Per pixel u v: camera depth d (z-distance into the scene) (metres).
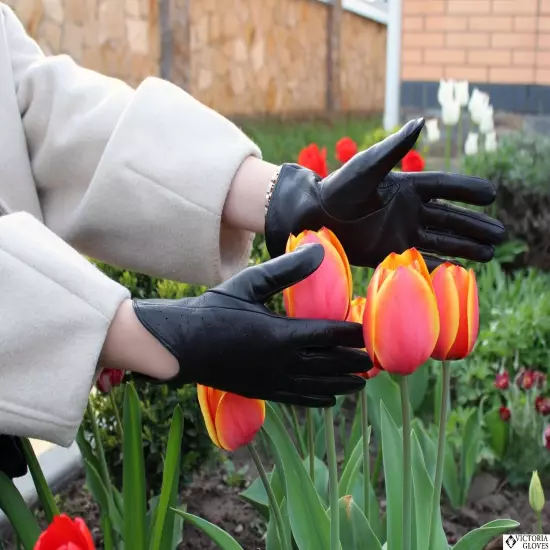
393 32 5.97
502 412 2.16
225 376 1.04
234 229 1.43
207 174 1.31
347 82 14.30
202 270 1.36
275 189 1.26
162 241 1.34
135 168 1.32
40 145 1.45
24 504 1.24
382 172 1.15
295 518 1.27
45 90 1.45
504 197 4.62
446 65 5.90
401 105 6.04
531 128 5.77
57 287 1.07
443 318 1.02
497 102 5.86
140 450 1.37
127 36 8.11
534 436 2.16
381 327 0.96
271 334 1.01
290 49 11.95
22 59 1.50
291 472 1.27
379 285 0.96
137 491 1.38
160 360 1.07
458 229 1.22
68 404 1.07
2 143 1.38
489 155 4.79
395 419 1.99
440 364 2.48
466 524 2.03
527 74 5.75
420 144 5.89
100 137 1.39
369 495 1.48
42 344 1.07
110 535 1.41
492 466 2.26
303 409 2.57
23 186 1.39
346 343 1.02
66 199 1.43
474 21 5.83
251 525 2.05
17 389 1.07
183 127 1.35
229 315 1.03
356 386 1.06
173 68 8.60
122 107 1.42
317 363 1.03
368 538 1.32
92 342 1.07
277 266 1.01
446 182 1.20
